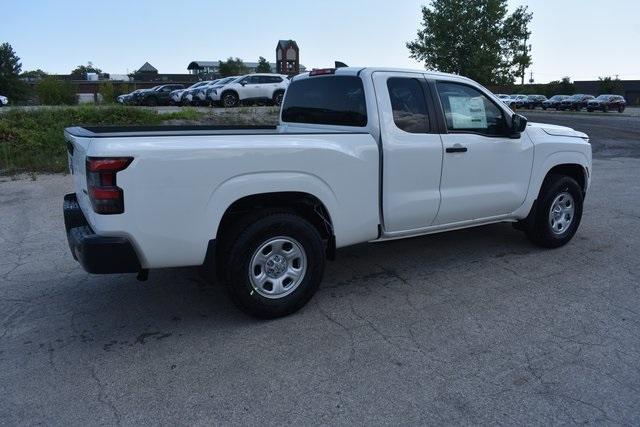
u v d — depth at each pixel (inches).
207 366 138.1
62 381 131.3
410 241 246.5
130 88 1638.8
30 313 170.4
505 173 210.7
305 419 116.6
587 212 307.1
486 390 127.0
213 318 166.7
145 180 137.0
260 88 982.4
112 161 133.2
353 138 170.2
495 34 1286.9
